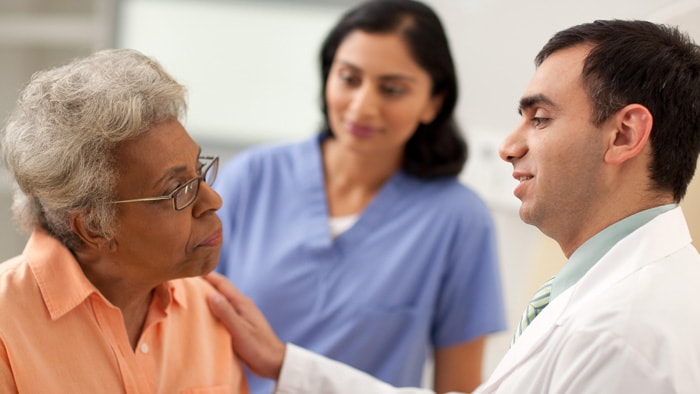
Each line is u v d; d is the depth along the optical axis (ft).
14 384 3.23
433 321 5.59
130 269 3.47
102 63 3.31
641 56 2.99
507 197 7.06
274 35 8.71
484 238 5.52
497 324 5.49
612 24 3.12
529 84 3.24
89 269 3.53
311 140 5.83
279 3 8.59
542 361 3.04
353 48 5.18
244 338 4.21
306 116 8.88
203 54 8.77
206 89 8.83
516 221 7.02
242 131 8.91
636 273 2.95
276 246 5.46
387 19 5.13
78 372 3.38
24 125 3.27
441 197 5.56
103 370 3.45
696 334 2.73
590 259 3.18
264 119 8.90
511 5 6.94
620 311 2.79
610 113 3.00
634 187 3.08
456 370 5.58
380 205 5.51
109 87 3.19
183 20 8.70
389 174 5.63
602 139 3.03
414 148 5.62
